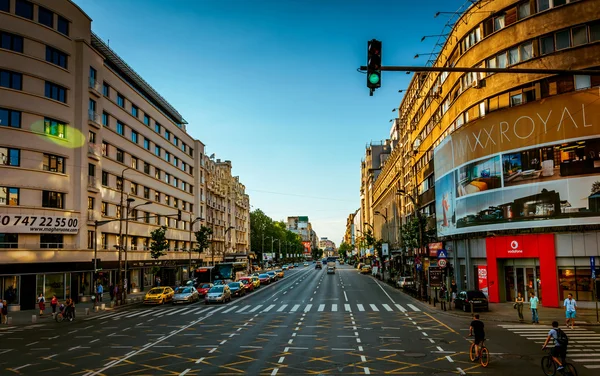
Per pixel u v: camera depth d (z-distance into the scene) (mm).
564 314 28766
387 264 92562
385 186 101188
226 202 103562
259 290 55656
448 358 17016
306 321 27578
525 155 34031
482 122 37500
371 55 10078
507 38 35938
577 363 16016
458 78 42656
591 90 31359
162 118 68312
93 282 47219
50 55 42531
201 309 36219
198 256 82812
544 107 33188
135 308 39062
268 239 144875
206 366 16094
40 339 23016
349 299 42156
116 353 18641
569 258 31859
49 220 40688
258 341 20938
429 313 31422
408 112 70062
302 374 14891
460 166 40594
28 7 41094
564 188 31906
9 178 38906
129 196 55875
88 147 45938
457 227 41156
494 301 35844
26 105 40156
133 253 56531
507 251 34875
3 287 38562
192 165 82812
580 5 32469
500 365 15828
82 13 46188
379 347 19281
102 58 49250
